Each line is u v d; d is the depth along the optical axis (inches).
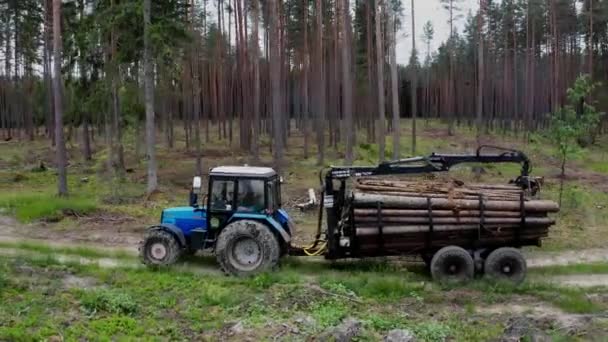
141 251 487.5
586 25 1819.6
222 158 1371.8
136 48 887.1
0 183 1065.5
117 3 883.4
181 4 920.9
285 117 1593.3
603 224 707.4
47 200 791.1
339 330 339.9
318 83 1286.9
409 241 476.4
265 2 1428.4
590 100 1701.5
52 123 1664.6
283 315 374.9
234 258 466.9
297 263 507.8
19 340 324.2
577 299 414.0
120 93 935.0
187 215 494.9
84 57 976.9
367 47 1678.2
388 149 1540.4
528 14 1975.9
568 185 1027.9
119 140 1018.1
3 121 2231.8
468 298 424.2
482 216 466.3
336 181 545.6
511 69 2556.6
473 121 2738.7
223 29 1675.7
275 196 501.7
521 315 387.9
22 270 464.1
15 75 2044.8
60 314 367.2
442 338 341.1
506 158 491.8
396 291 430.6
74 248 572.1
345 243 479.8
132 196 880.9
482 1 1223.5
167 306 390.0
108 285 435.5
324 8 1505.9
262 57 1886.1
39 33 1734.7
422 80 3125.0
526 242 481.4
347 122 1006.4
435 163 485.1
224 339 337.1
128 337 334.3
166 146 1641.2
